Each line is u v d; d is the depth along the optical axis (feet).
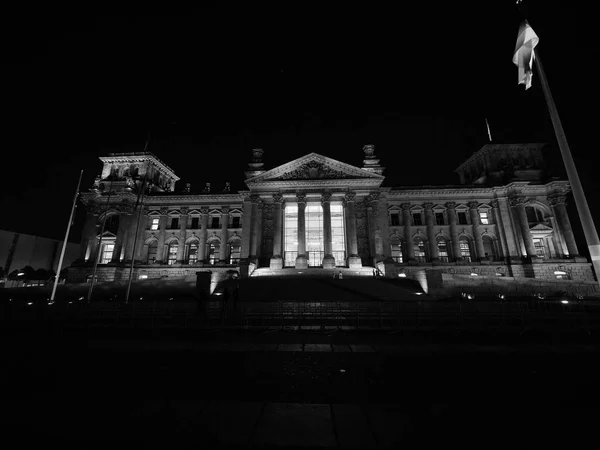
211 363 40.37
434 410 24.50
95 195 217.15
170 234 222.48
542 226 196.34
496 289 124.98
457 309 77.92
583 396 27.32
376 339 56.75
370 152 218.38
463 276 141.90
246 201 212.23
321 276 158.20
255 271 180.65
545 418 22.65
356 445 18.95
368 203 197.47
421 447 18.62
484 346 50.37
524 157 220.43
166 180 260.42
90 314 81.15
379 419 22.77
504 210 206.80
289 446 18.83
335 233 206.80
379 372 36.09
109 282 150.51
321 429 21.11
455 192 214.28
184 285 138.62
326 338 57.88
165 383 31.65
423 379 33.22
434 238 210.79
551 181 197.98
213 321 74.95
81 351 47.19
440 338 57.06
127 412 23.76
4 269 280.10
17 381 31.86
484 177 222.28
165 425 21.47
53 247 319.47
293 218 210.79
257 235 195.93
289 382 32.48
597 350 46.80
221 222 223.71
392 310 78.23
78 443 18.70
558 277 183.01
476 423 21.94
